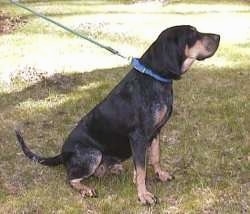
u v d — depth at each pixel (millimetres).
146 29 6082
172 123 3424
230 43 5410
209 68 4582
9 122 3520
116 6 7762
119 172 2797
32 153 2854
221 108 3639
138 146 2455
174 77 2418
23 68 4648
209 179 2684
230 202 2459
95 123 2557
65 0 8406
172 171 2809
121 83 2531
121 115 2482
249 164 2850
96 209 2467
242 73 4441
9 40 5793
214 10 7172
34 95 3982
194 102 3777
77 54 5164
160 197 2539
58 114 3635
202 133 3273
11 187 2688
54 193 2611
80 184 2619
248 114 3525
